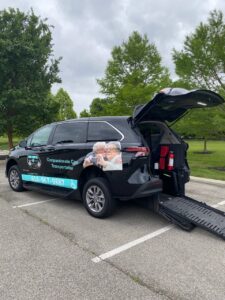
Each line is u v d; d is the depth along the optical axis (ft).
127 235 14.85
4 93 41.50
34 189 22.35
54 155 19.97
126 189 16.20
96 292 9.80
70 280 10.55
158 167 18.43
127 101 43.73
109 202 16.88
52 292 9.80
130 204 20.43
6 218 17.52
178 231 15.46
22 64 43.37
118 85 57.93
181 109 18.94
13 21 43.65
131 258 12.29
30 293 9.75
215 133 39.96
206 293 9.75
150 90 43.50
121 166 16.16
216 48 37.04
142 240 14.23
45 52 45.75
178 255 12.60
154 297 9.52
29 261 11.99
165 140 18.71
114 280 10.54
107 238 14.43
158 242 13.99
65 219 17.33
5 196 23.07
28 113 45.39
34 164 21.95
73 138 19.08
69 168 18.90
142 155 16.01
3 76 43.06
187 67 38.45
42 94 46.24
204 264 11.78
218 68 37.88
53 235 14.79
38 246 13.44
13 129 50.29
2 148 77.61
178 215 15.75
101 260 12.10
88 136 18.22
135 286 10.16
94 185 17.40
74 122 19.47
